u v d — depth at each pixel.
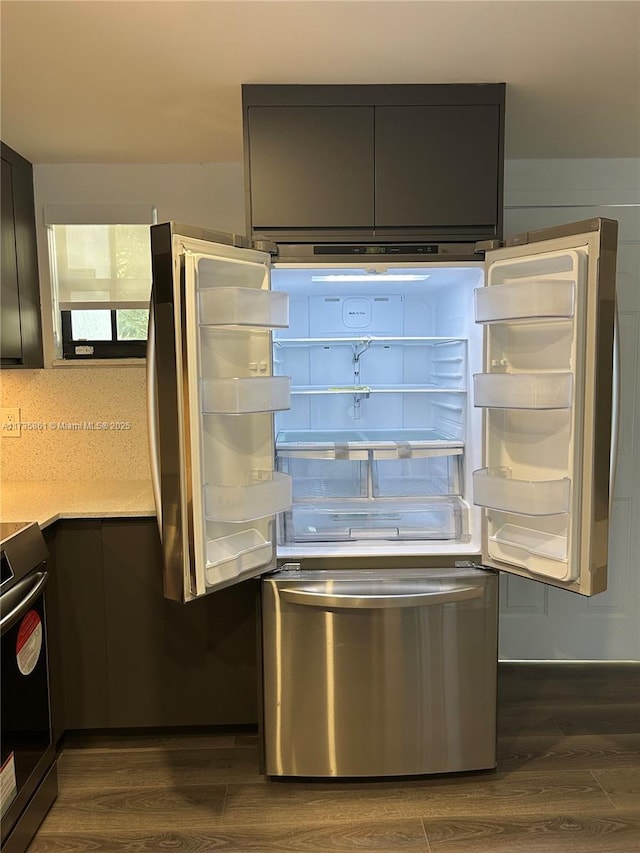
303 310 2.38
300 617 1.91
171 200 2.54
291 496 1.87
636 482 2.73
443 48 1.67
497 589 1.94
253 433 1.86
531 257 1.73
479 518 1.99
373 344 2.31
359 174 1.89
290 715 1.95
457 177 1.90
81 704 2.17
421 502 2.07
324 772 1.97
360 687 1.93
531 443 1.84
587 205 2.62
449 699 1.95
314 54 1.68
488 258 1.86
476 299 1.78
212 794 1.96
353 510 2.06
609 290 1.61
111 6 1.42
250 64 1.73
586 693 2.55
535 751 2.16
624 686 2.61
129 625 2.16
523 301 1.64
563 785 1.99
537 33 1.59
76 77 1.78
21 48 1.61
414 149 1.89
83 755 2.16
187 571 1.62
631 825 1.81
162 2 1.42
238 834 1.79
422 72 1.81
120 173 2.52
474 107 1.89
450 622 1.92
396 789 1.97
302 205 1.89
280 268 1.86
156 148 2.35
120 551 2.13
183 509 1.60
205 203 2.54
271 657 1.93
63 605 2.13
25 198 2.43
